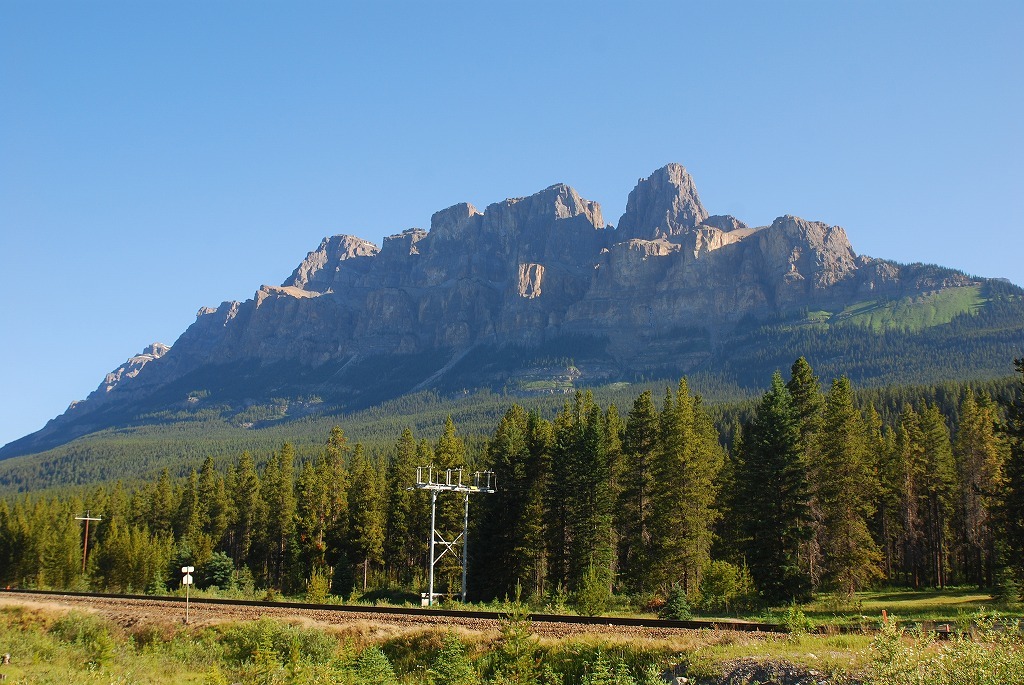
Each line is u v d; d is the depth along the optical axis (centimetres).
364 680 2953
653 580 6662
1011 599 5312
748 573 6800
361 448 11981
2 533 12812
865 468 6844
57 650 3728
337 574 8769
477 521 7738
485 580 7412
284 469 11612
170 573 10306
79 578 11150
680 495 6831
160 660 3584
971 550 8056
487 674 2930
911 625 3288
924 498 8438
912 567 8544
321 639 3503
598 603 5566
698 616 5016
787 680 2225
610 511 7575
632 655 2822
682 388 7800
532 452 7962
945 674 1719
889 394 15375
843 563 5941
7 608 4862
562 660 2898
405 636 3478
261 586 11288
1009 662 1689
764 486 5975
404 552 9838
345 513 10150
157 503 13250
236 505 12406
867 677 1973
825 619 4341
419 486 6625
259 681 2906
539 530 7462
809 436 6391
